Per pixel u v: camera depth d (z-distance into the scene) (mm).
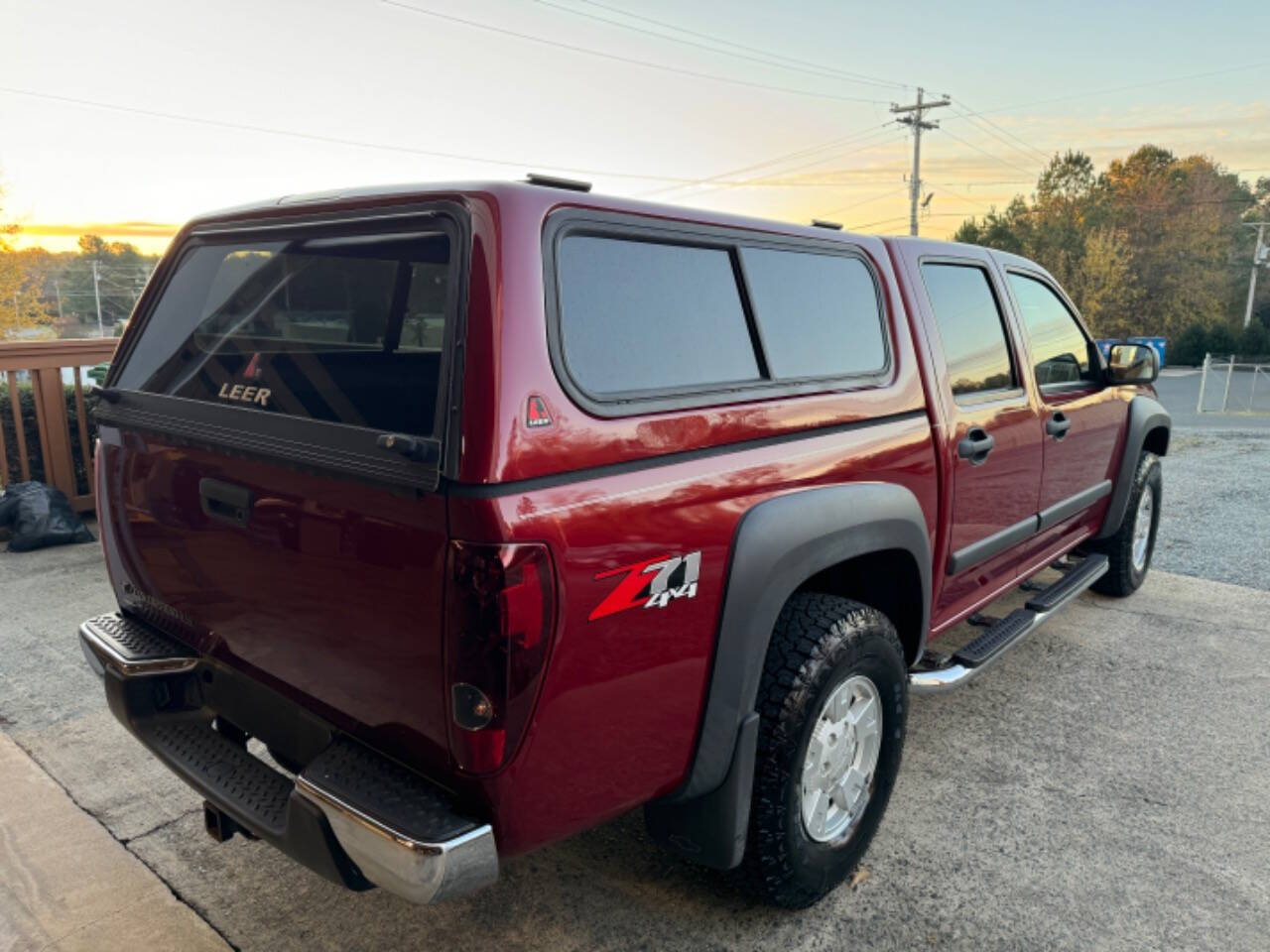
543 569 1654
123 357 2689
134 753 3375
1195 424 18562
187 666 2406
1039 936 2430
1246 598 5340
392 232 1939
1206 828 2949
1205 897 2594
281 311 2176
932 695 3971
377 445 1703
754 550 2107
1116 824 2971
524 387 1668
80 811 2984
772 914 2512
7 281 46500
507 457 1616
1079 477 4238
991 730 3645
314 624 1931
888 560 2854
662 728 1997
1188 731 3643
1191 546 6555
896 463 2736
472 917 2496
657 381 2008
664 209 2133
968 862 2762
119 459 2488
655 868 2732
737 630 2096
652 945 2389
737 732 2160
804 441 2373
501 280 1688
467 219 1767
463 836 1664
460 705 1653
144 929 2422
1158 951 2375
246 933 2424
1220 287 71625
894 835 2906
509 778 1695
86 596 5023
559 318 1788
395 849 1642
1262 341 61375
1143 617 5000
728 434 2115
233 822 2271
